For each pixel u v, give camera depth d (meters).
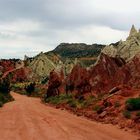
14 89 130.50
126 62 52.72
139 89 35.72
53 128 20.27
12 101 68.00
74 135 17.17
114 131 19.52
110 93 39.47
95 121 25.95
